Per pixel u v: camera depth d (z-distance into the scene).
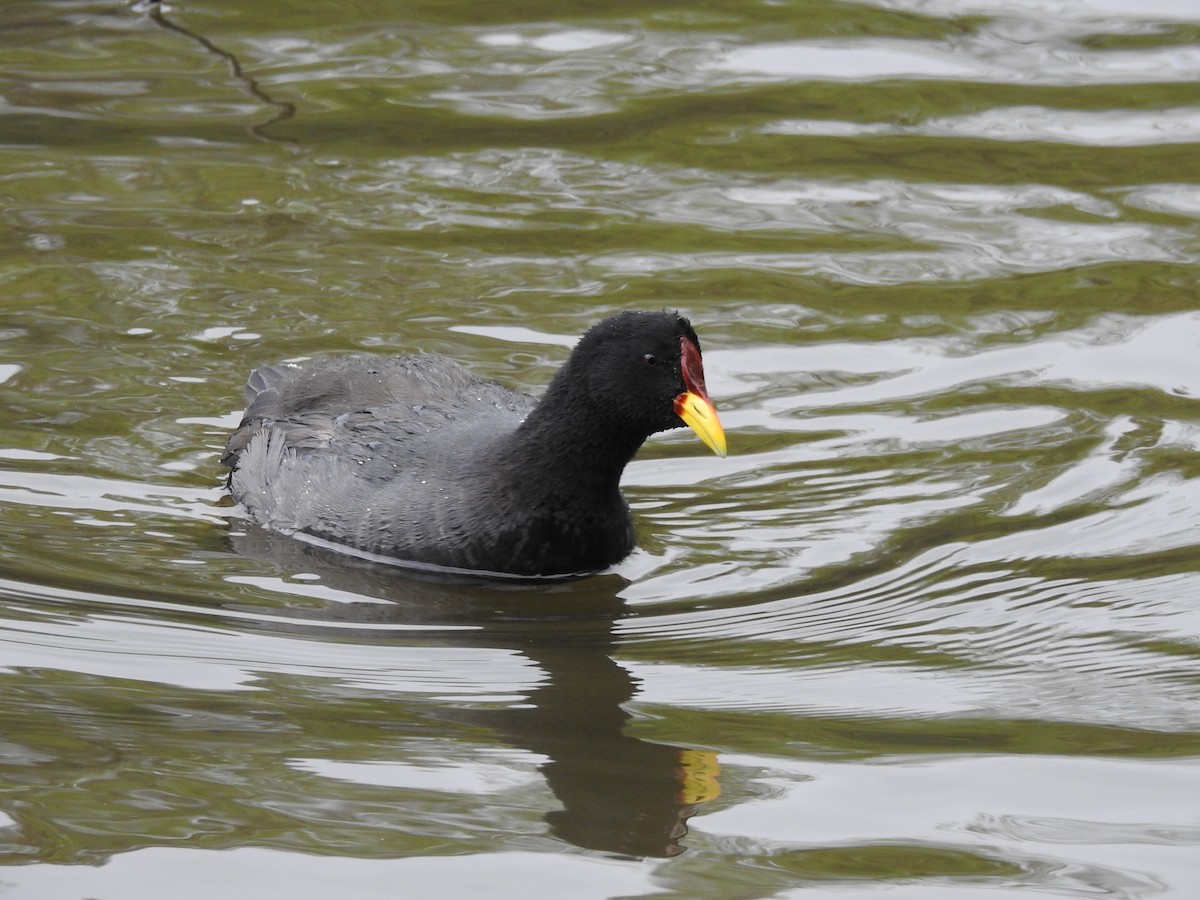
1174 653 10.39
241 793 8.56
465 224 16.88
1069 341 14.84
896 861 8.09
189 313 15.04
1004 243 16.61
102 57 20.73
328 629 10.66
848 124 19.08
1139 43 21.11
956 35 21.38
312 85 19.95
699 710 9.66
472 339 14.70
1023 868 8.02
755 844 8.22
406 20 21.94
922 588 11.34
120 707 9.46
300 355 14.41
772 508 12.55
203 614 10.77
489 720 9.48
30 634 10.33
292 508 12.14
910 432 13.52
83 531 11.85
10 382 13.85
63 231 16.44
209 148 18.33
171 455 13.03
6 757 8.84
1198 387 14.08
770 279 15.93
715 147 18.59
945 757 9.10
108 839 8.12
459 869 7.95
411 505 11.73
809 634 10.73
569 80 20.12
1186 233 16.72
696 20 21.84
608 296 15.55
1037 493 12.57
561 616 11.01
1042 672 10.17
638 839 8.25
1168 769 8.95
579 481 11.51
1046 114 19.28
